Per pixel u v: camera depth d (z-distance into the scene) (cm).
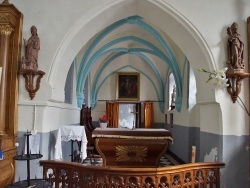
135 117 1280
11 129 347
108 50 934
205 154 416
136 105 1291
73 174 314
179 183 311
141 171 294
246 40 374
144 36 821
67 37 378
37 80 367
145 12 423
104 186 298
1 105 329
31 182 289
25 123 365
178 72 822
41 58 375
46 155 381
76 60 797
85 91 1073
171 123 1026
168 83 1124
